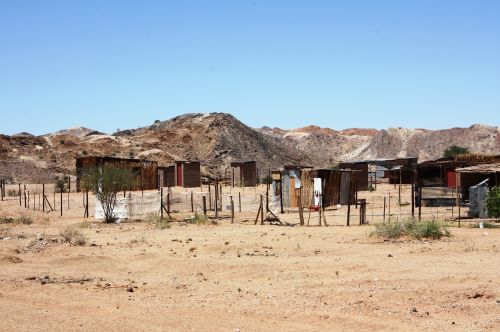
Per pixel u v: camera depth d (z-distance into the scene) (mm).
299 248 18359
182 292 12336
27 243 21781
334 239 20266
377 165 74250
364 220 26719
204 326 9438
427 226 19406
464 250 16406
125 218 34000
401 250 16953
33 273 15281
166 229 26984
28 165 93438
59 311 10750
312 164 135125
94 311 10727
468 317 9406
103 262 16781
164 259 16781
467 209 33844
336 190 40969
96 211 34781
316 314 9836
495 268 13414
